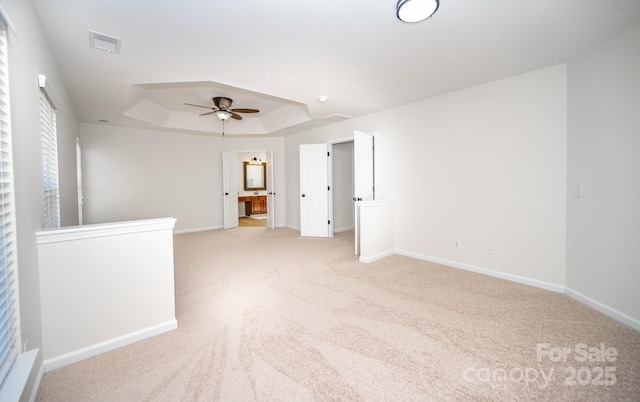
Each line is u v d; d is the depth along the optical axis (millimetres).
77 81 3170
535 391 1515
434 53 2594
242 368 1711
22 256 1396
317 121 5336
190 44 2406
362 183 4406
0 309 1148
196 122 5945
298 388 1543
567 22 2088
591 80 2482
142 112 4922
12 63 1377
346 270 3629
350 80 3252
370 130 4762
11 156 1290
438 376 1636
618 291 2258
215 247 5008
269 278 3346
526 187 3059
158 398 1473
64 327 1729
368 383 1582
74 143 4133
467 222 3582
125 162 5672
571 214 2730
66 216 3277
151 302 2068
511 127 3150
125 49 2477
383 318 2336
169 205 6258
